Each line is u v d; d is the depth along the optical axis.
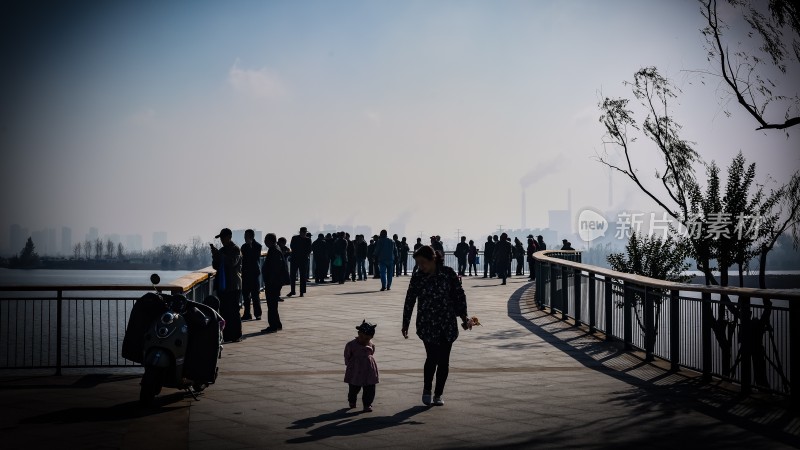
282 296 24.80
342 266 30.78
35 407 9.07
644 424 8.23
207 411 8.90
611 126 23.70
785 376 9.03
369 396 8.91
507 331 16.05
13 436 7.73
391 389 10.23
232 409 9.01
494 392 9.98
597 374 11.25
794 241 20.64
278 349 13.80
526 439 7.63
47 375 11.20
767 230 20.88
